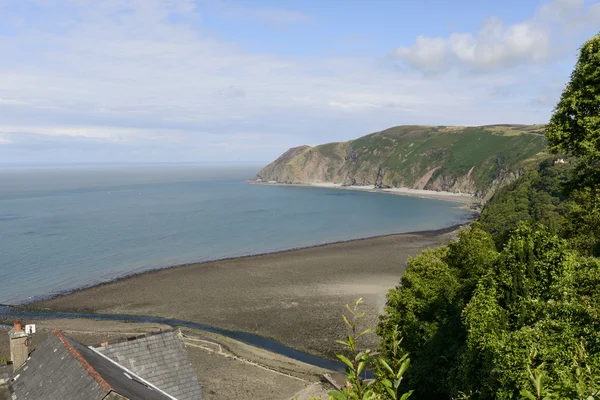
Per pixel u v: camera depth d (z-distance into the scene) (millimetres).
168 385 20703
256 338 47188
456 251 36125
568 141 25594
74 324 51156
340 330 48656
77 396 15484
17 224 124188
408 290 32844
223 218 142125
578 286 18516
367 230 122500
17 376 18609
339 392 5398
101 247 95125
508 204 108938
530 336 16047
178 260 84750
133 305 58344
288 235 113812
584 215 31375
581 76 24594
